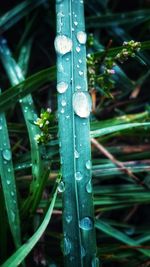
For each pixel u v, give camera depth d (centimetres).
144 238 18
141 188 19
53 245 17
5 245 14
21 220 15
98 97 22
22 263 14
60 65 14
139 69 24
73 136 13
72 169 13
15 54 22
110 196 18
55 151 17
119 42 24
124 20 23
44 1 23
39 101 20
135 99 22
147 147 20
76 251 12
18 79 19
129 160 20
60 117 13
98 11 24
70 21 15
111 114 22
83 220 12
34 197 15
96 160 19
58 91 14
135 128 18
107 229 17
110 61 16
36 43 24
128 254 17
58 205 17
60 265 16
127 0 26
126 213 20
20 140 18
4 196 14
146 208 21
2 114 16
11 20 22
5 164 15
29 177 17
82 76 14
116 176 20
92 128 18
